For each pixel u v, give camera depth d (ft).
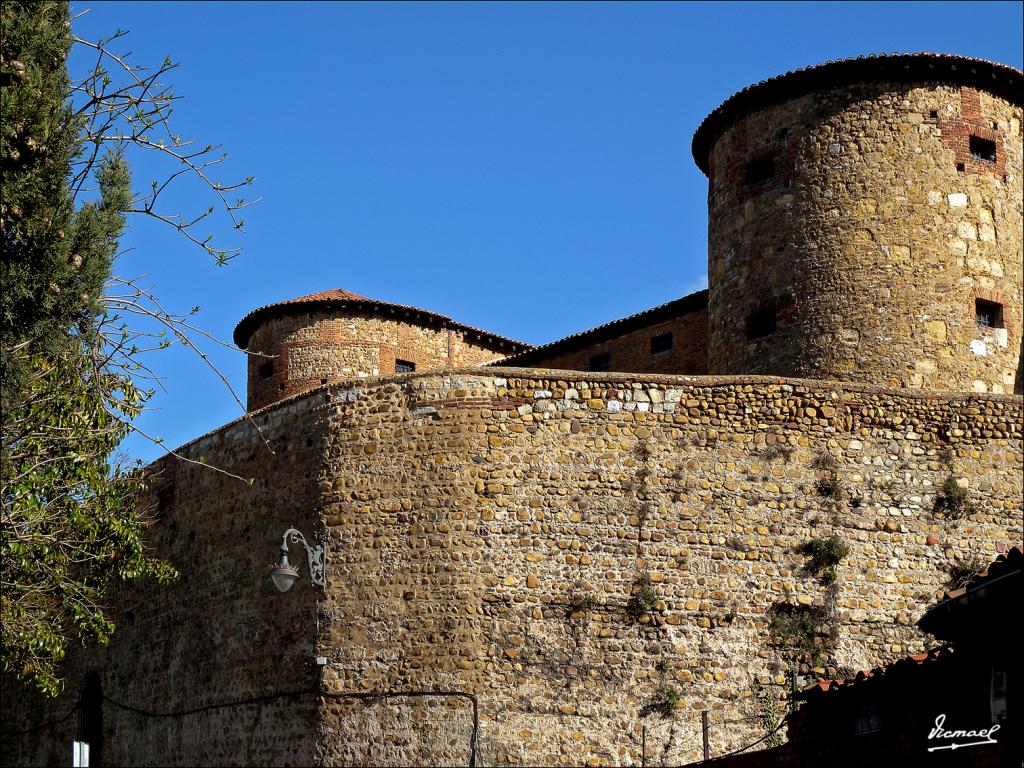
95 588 93.04
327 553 98.78
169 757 108.68
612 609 95.40
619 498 97.09
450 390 98.78
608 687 94.27
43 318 70.59
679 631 95.45
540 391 98.48
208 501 110.63
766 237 114.83
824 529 98.43
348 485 99.40
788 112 115.96
